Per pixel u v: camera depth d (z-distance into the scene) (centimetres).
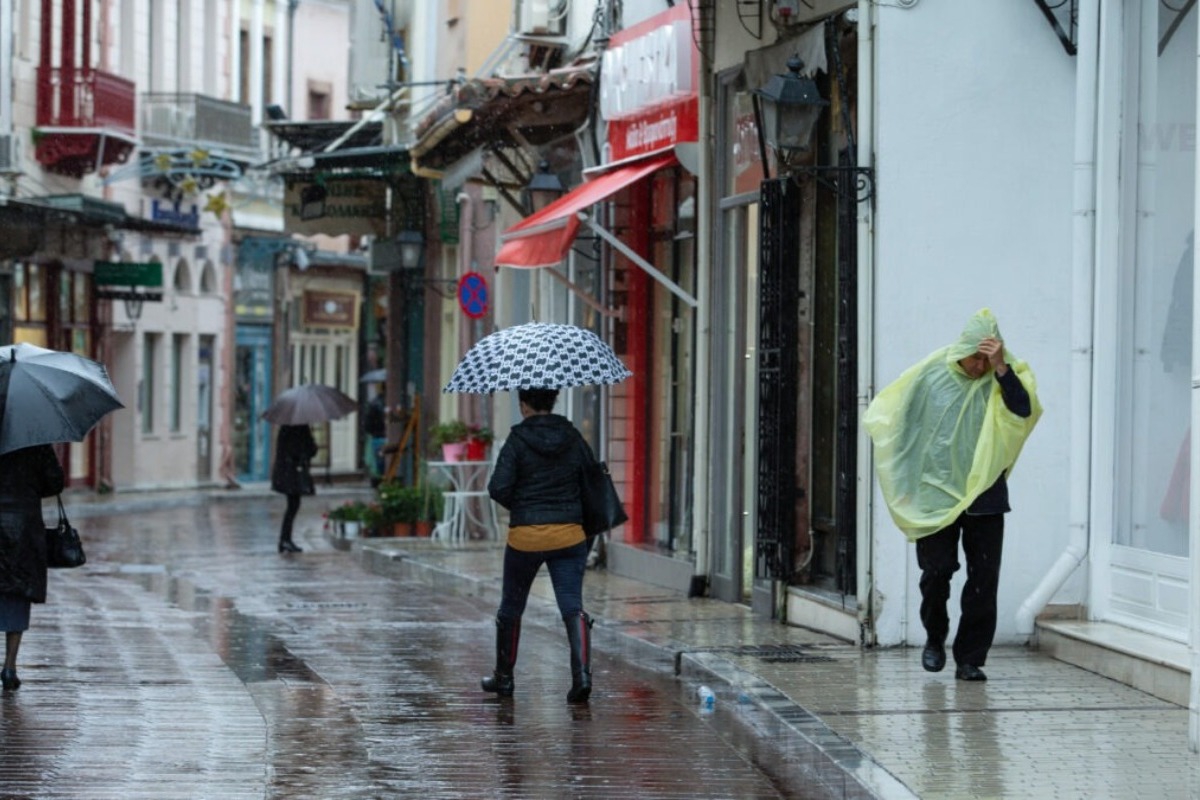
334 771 1329
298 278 7188
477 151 3167
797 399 2070
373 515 3884
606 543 2748
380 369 7625
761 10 2152
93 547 3844
